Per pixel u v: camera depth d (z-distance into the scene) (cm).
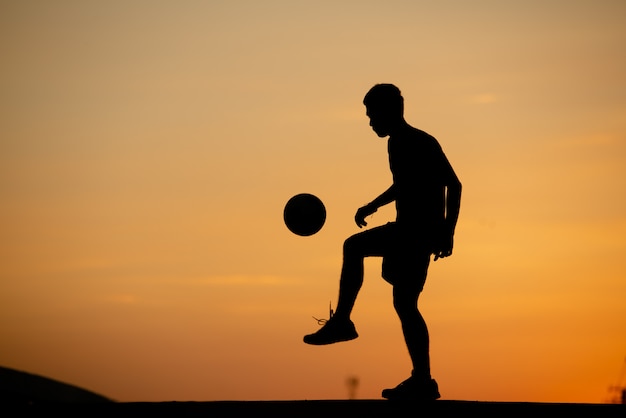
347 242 1584
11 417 1386
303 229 1705
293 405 1449
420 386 1523
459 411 1391
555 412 1382
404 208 1552
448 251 1552
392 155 1570
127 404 1455
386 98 1563
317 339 1565
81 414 1393
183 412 1396
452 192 1548
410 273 1544
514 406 1419
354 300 1577
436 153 1550
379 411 1396
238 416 1370
